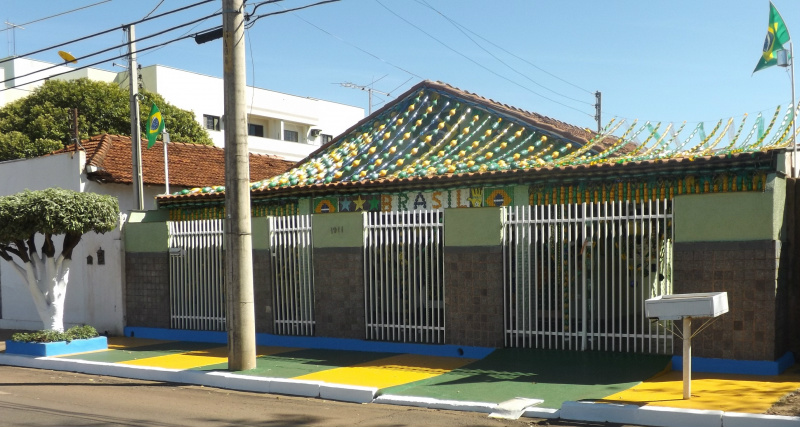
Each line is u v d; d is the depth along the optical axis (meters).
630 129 13.33
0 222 12.51
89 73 40.69
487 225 11.09
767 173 9.56
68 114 27.89
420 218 11.77
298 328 13.05
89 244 15.99
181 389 9.98
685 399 7.76
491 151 13.99
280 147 44.41
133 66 16.41
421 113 15.96
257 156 23.23
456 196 12.67
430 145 15.06
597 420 7.54
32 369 12.11
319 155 16.88
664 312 7.64
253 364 10.65
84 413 8.20
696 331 8.70
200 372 10.46
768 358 9.01
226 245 10.64
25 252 13.26
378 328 12.20
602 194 11.19
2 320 18.19
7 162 17.81
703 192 10.24
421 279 11.73
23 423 7.69
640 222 10.66
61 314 13.38
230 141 10.50
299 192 13.95
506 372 9.73
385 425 7.52
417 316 12.02
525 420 7.70
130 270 15.38
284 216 14.15
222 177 20.44
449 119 15.43
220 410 8.38
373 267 12.30
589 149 13.09
